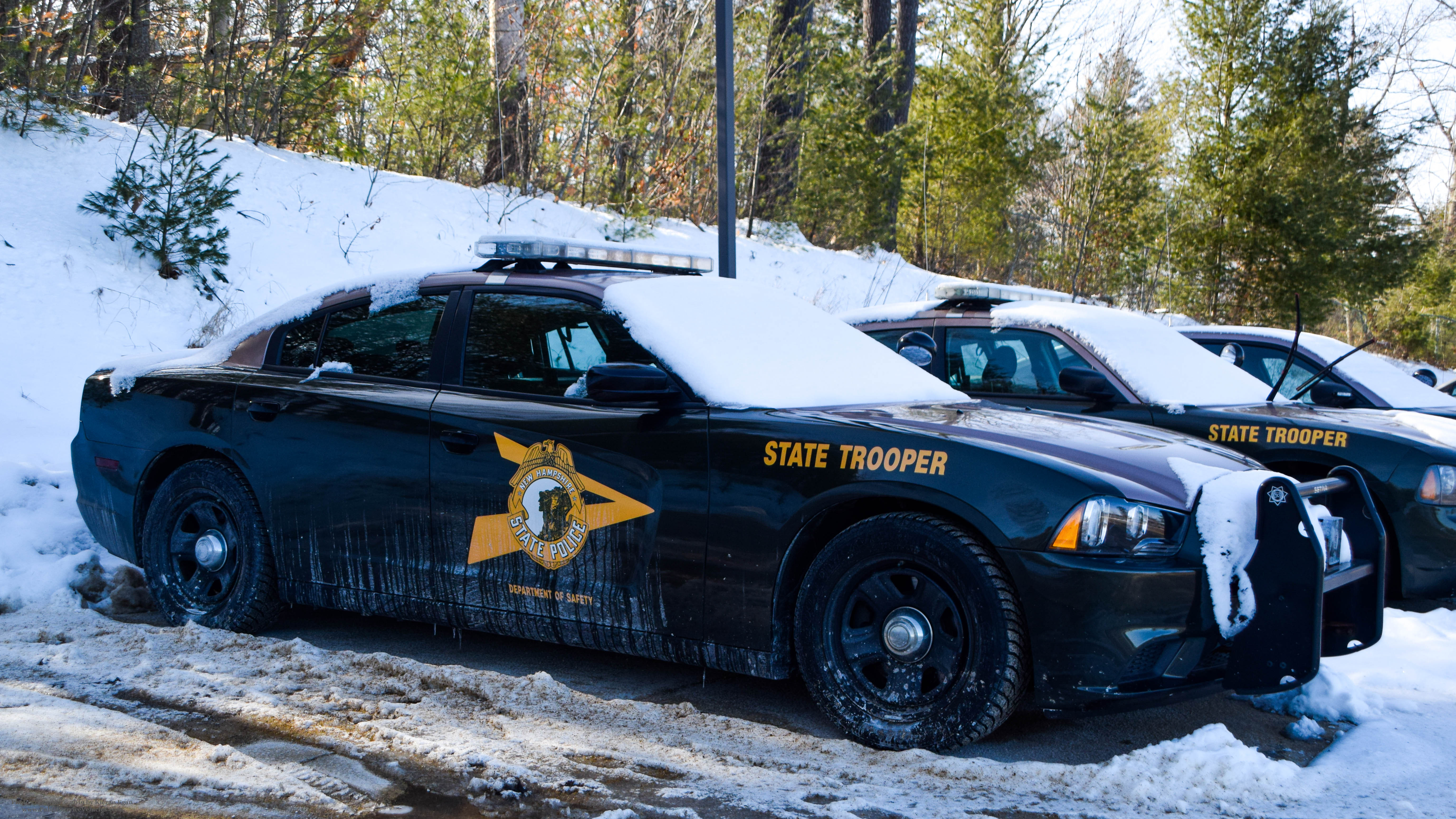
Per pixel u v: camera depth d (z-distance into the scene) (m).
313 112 13.86
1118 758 3.10
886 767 3.11
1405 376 6.98
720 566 3.46
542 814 2.72
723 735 3.37
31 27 11.65
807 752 3.23
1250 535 3.13
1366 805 2.88
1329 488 3.49
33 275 8.79
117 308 8.88
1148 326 6.30
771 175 18.14
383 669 3.95
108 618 4.70
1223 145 22.94
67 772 2.86
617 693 3.84
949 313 6.52
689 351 3.76
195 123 13.10
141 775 2.86
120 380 4.90
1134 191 23.09
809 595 3.39
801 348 4.11
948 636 3.20
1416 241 24.25
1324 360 6.89
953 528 3.16
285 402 4.36
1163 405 5.59
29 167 10.44
